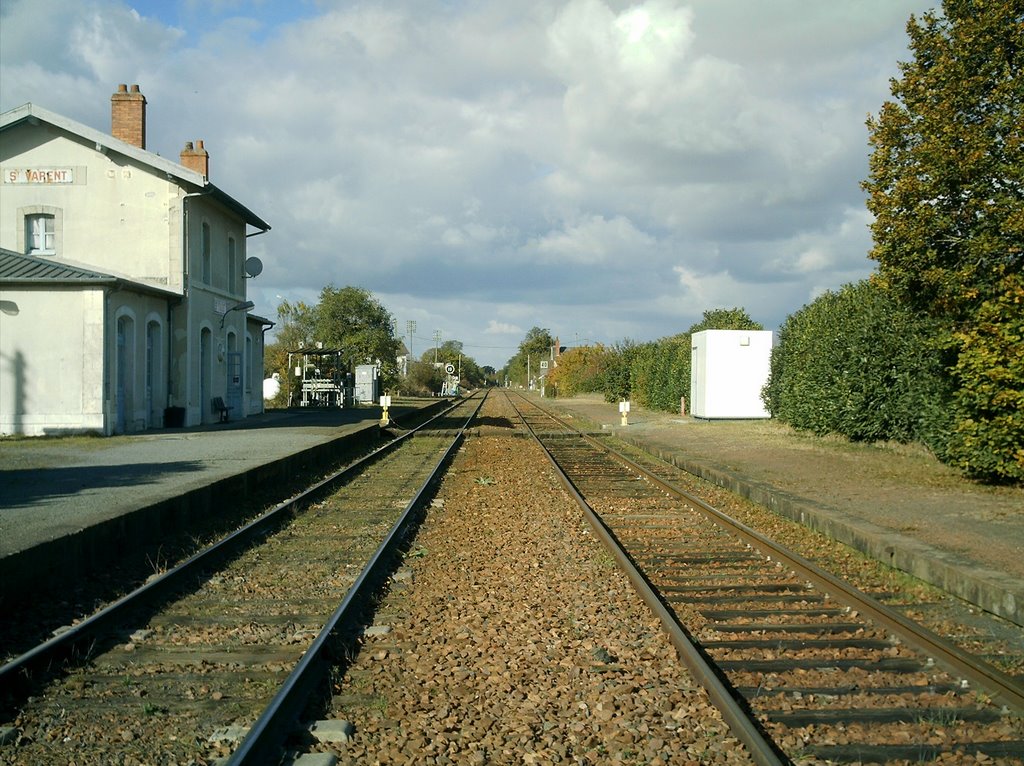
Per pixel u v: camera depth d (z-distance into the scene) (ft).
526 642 21.86
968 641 21.93
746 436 82.07
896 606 25.27
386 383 201.57
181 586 27.53
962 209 45.50
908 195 46.39
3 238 81.97
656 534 36.63
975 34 43.09
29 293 69.41
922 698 17.87
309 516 41.63
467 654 20.97
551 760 15.20
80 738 16.15
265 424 93.35
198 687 18.75
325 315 200.23
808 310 83.82
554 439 91.45
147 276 82.84
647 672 19.36
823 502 39.99
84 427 69.82
